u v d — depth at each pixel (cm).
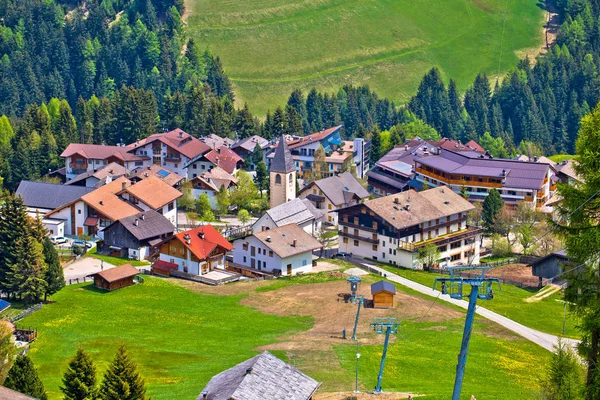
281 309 15062
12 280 14975
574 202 7456
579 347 7675
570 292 7525
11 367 10075
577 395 8100
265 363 8712
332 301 15400
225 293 16062
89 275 16238
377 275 17212
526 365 12256
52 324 14062
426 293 15950
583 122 7606
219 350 12875
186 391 10838
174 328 14038
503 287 16600
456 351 12756
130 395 9056
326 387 10769
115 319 14412
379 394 10194
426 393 10394
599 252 7331
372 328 13912
